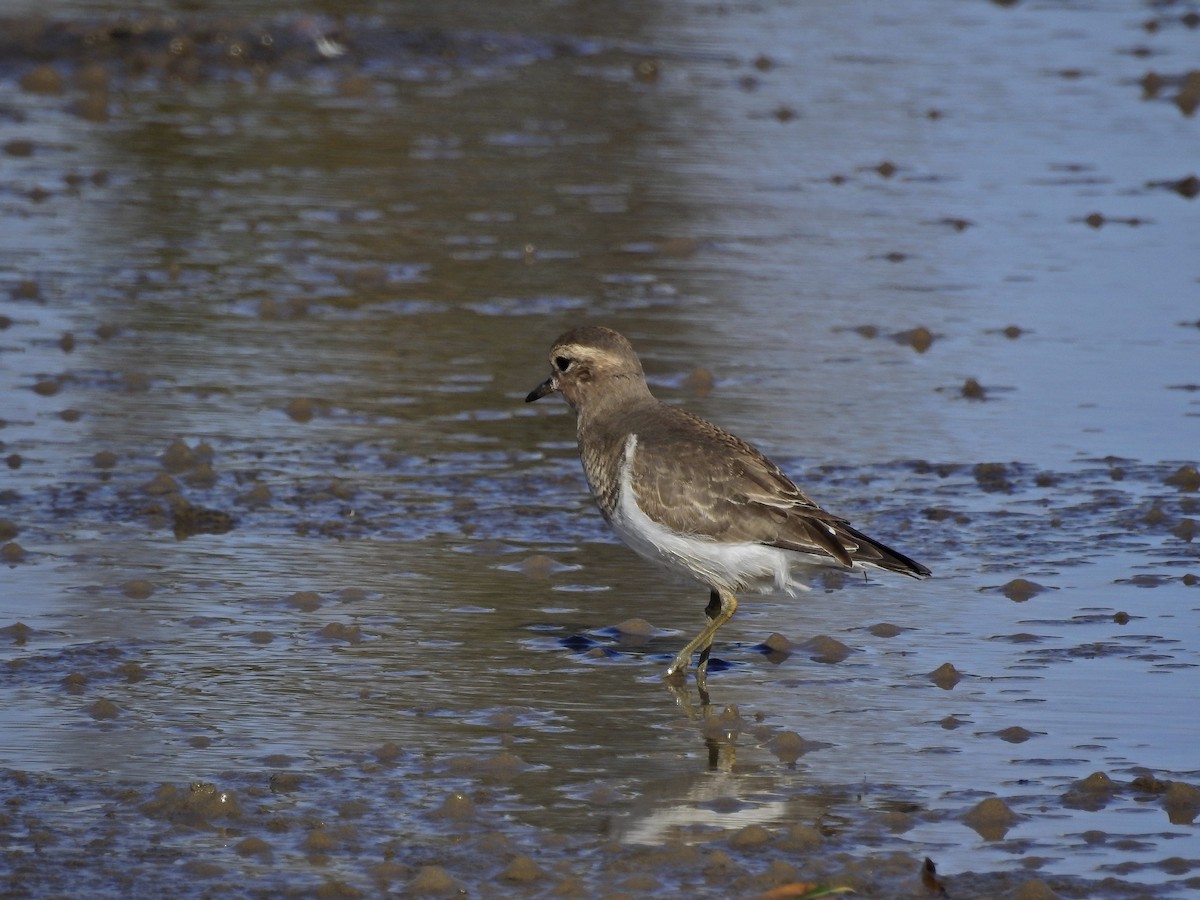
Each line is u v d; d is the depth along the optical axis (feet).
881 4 119.03
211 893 23.99
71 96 85.66
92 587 36.27
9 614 34.65
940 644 34.55
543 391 37.45
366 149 78.89
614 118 86.58
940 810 27.14
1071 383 52.29
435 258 64.03
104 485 42.47
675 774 28.50
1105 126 87.15
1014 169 79.30
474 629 35.04
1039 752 29.37
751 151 81.56
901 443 47.06
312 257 63.46
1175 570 38.40
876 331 57.21
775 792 27.81
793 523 33.53
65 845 25.32
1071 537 40.47
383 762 28.60
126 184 72.02
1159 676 32.65
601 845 25.77
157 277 60.80
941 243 67.97
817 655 34.27
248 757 28.66
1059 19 115.24
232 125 81.92
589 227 68.69
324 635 34.30
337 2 105.50
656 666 33.60
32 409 48.11
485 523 41.11
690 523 33.86
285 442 46.34
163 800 26.76
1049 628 35.22
